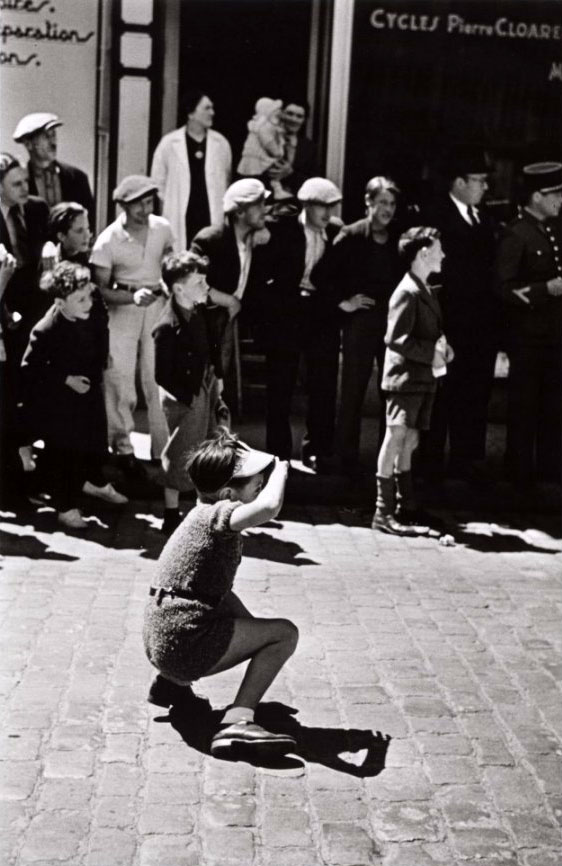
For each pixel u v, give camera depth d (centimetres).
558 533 789
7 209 756
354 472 843
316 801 402
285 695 489
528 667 536
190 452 690
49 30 929
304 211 812
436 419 848
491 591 652
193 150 935
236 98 972
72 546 688
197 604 439
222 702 480
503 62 983
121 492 805
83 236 745
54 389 707
